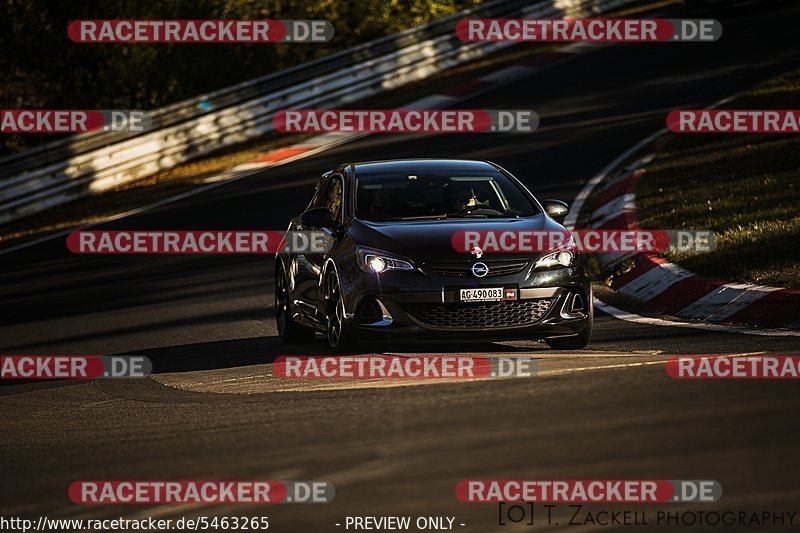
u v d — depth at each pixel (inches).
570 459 781.9
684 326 1428.4
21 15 4621.1
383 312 1262.3
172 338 1739.7
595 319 1557.6
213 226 2743.6
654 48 4136.3
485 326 1251.8
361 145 3469.5
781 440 788.0
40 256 2716.5
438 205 1387.8
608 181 2576.3
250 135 3919.8
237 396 1159.0
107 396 1290.6
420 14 5447.8
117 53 4744.1
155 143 3659.0
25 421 1170.0
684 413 881.5
